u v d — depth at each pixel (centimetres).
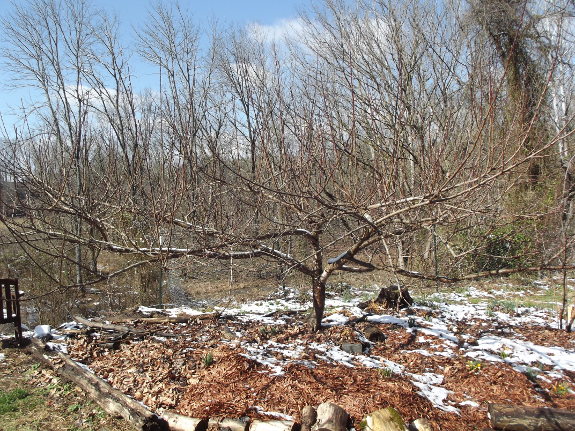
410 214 568
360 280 1249
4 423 479
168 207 527
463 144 540
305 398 485
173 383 527
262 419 448
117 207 530
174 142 527
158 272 1104
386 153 590
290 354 606
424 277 612
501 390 548
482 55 632
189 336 678
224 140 586
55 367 592
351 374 547
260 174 524
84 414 495
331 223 643
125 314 846
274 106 531
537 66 932
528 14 923
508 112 562
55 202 495
